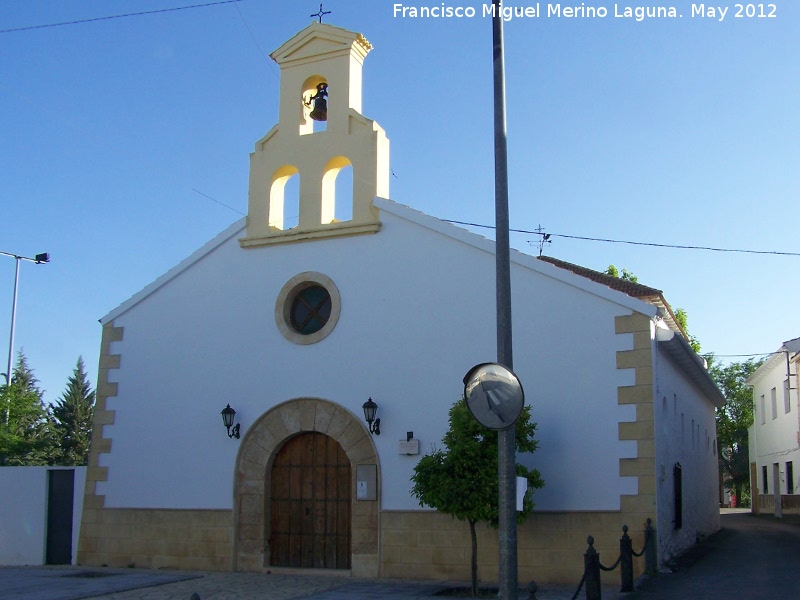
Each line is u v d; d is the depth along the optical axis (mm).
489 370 8852
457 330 14914
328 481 15734
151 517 16672
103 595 13141
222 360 16672
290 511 15906
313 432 15953
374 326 15531
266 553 15766
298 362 16016
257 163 17094
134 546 16703
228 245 17078
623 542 12312
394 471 14922
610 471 13484
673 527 15703
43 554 17469
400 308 15398
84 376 54188
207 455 16438
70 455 50281
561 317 14172
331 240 16172
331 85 16781
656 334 14250
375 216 15852
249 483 16047
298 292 16594
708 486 23562
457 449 12602
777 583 12781
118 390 17469
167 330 17281
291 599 12406
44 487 17734
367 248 15852
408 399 15031
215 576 15211
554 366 14070
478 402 8820
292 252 16469
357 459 15250
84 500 17359
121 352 17594
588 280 14094
